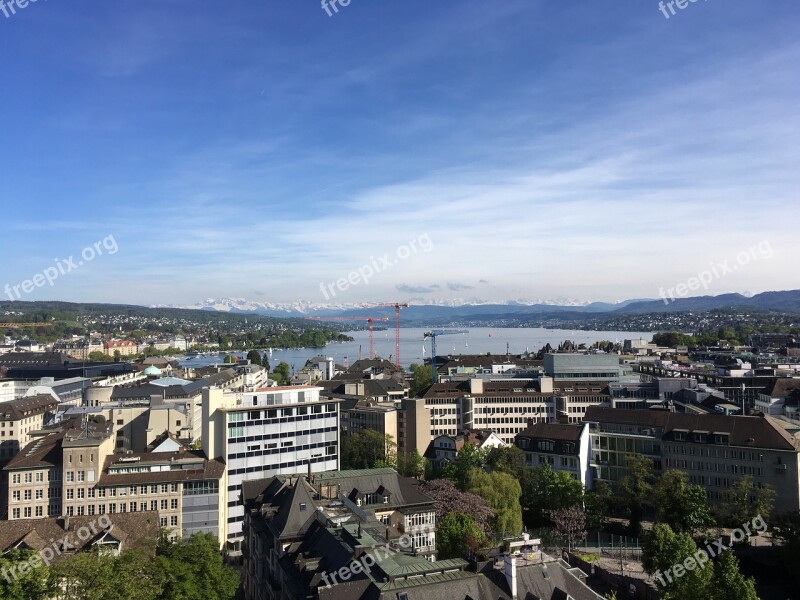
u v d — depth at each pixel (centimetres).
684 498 14962
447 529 13288
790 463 15738
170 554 11138
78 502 15175
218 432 17012
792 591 12475
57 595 9250
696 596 9925
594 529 16325
